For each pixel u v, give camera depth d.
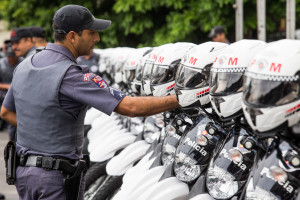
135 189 3.31
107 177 4.27
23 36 6.07
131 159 4.08
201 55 2.86
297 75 2.25
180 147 3.03
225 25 10.59
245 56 2.57
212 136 2.96
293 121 2.29
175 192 3.03
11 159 2.94
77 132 2.88
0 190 5.93
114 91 2.80
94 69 7.44
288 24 5.35
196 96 2.87
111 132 5.06
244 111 2.38
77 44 2.91
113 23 12.41
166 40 11.13
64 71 2.78
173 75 3.31
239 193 2.64
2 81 7.28
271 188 2.35
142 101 2.81
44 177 2.81
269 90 2.28
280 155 2.37
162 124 3.70
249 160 2.63
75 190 2.88
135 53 4.41
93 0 13.36
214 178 2.69
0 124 10.37
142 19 11.80
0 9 14.30
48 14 13.55
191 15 10.67
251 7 10.75
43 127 2.82
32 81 2.84
